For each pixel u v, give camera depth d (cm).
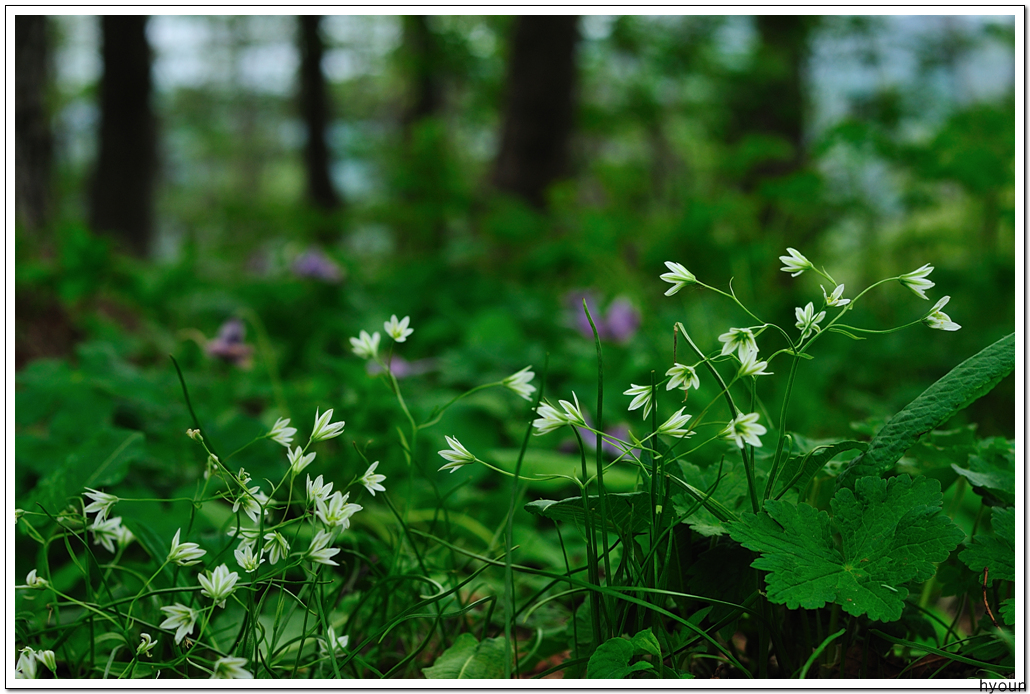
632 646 85
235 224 713
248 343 330
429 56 907
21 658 92
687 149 824
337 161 1246
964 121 424
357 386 208
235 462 157
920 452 115
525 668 118
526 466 169
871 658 101
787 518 86
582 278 475
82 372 184
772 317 358
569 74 680
